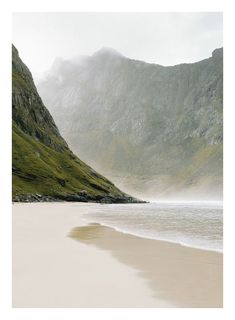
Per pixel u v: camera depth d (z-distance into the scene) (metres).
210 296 18.05
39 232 43.16
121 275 21.72
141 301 17.39
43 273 21.92
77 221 63.75
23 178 197.25
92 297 17.81
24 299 17.58
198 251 30.45
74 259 26.20
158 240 37.38
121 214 94.00
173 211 125.25
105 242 35.41
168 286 19.56
